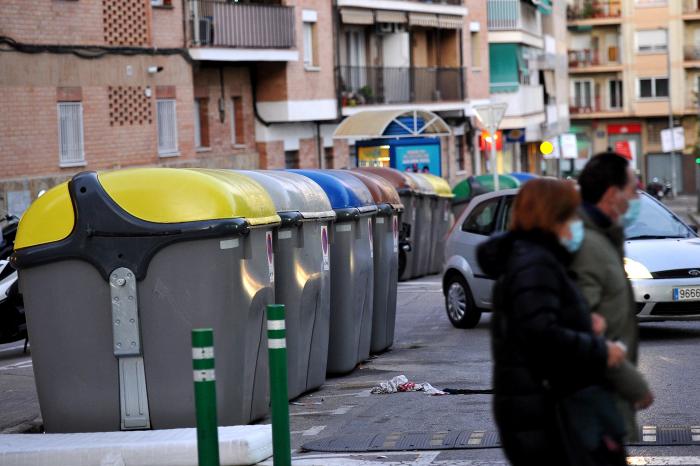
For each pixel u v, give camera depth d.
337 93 58.25
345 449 13.36
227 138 51.78
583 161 133.00
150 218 13.91
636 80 130.12
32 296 14.23
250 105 53.75
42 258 14.09
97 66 41.19
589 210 8.23
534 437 7.51
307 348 17.20
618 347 7.59
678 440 13.01
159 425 14.08
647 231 22.64
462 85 72.00
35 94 38.56
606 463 7.71
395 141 50.81
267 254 15.07
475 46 77.62
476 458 12.59
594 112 131.50
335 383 18.56
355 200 19.27
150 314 13.98
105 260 14.00
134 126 42.94
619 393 7.76
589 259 8.09
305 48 56.84
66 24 39.81
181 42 45.78
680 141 117.12
